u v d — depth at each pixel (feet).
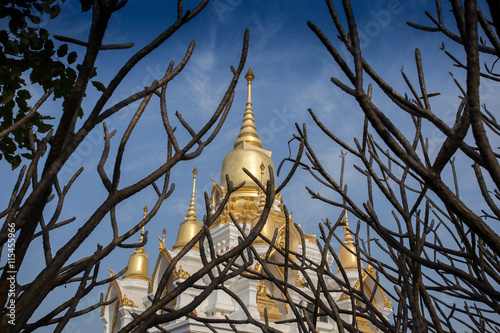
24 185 12.85
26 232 11.78
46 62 25.49
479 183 13.80
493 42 11.28
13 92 26.61
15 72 25.62
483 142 8.93
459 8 10.23
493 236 9.50
